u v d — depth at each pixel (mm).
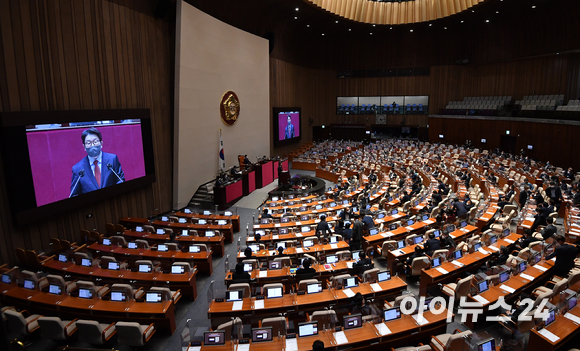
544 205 13664
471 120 35281
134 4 16625
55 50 12984
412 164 29469
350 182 23078
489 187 19688
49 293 8906
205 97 21266
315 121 42781
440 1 30500
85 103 14234
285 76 34938
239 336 6891
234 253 13750
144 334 7645
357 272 9984
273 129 32750
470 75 38094
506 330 8078
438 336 7133
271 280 9508
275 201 18812
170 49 19188
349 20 31562
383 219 14766
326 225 12586
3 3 11305
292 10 28266
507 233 12172
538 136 27438
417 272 10430
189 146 20000
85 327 7391
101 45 14891
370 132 42781
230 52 23750
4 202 11391
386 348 7113
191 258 11648
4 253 11406
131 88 16625
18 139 11430
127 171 16109
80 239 14219
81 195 13750
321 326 7090
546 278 9664
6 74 11414
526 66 33156
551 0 25172
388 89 41531
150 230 14039
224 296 8781
